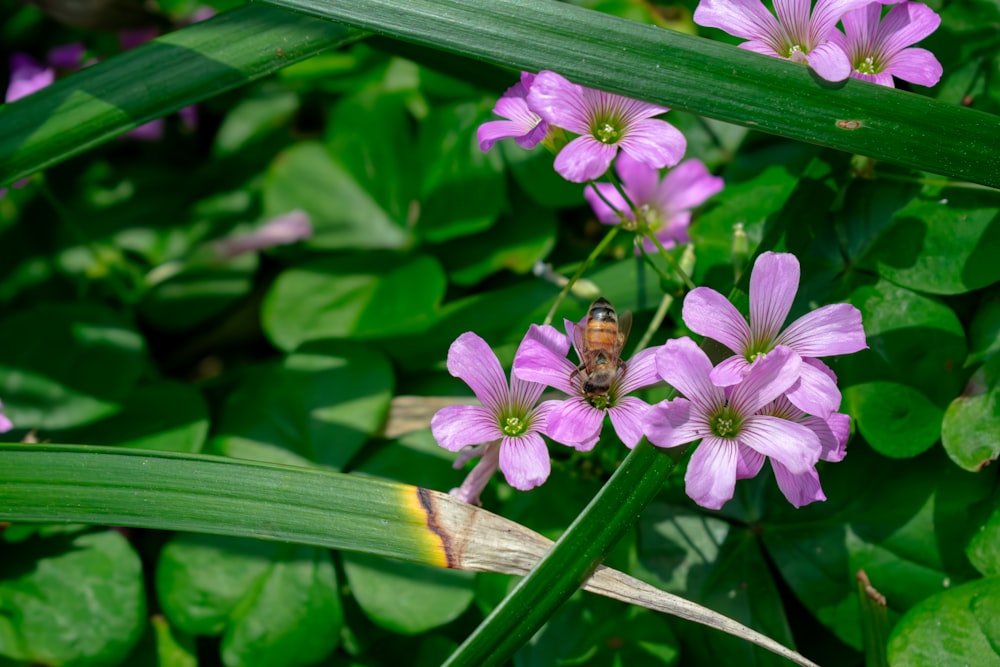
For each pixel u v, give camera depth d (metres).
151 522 0.28
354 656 0.31
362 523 0.27
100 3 0.34
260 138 0.37
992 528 0.28
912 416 0.29
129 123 0.29
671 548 0.30
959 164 0.27
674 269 0.29
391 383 0.32
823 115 0.27
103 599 0.30
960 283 0.29
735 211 0.31
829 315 0.27
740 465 0.27
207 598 0.30
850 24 0.28
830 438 0.27
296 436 0.32
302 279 0.34
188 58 0.29
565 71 0.27
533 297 0.32
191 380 0.36
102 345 0.33
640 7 0.34
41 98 0.29
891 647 0.28
